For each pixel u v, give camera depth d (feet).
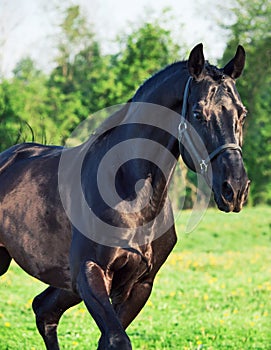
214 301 46.60
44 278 24.48
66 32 180.04
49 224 23.65
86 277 20.94
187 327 37.65
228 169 19.29
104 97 143.95
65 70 175.52
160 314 41.55
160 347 32.53
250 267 64.64
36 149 27.14
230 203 19.21
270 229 94.89
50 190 23.99
